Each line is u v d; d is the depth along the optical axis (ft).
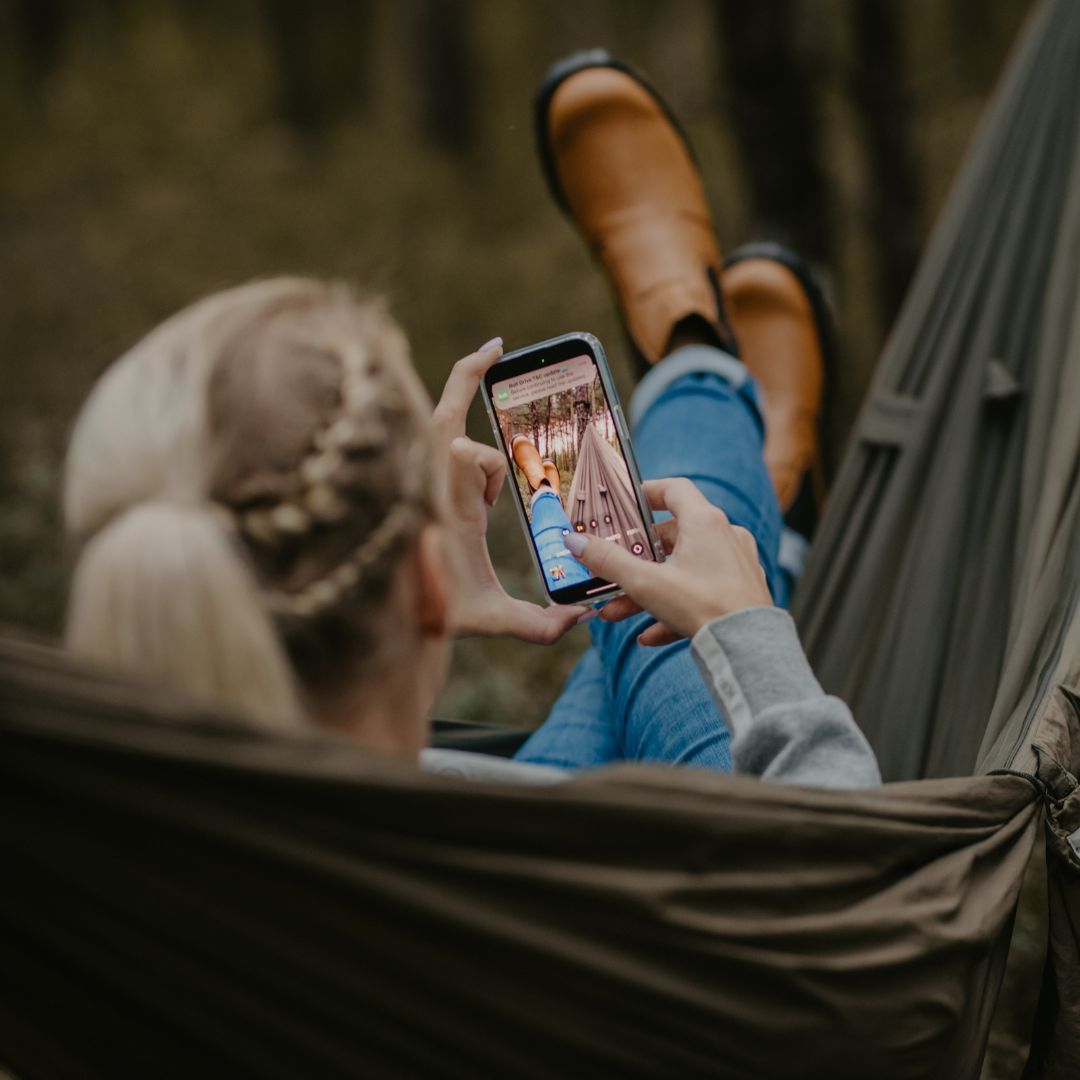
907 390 6.14
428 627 2.81
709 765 4.17
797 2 13.28
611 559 3.48
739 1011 2.84
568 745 5.10
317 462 2.51
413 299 20.25
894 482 5.85
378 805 2.51
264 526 2.48
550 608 4.16
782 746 3.25
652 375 6.50
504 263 21.49
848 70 13.92
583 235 7.72
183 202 26.58
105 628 2.37
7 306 21.88
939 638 5.31
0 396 17.93
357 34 32.58
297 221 25.54
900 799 3.26
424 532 2.73
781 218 13.46
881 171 13.89
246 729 2.39
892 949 3.04
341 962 2.61
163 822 2.44
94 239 24.84
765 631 3.35
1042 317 5.96
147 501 2.45
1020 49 7.00
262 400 2.52
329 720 2.69
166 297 21.81
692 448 5.66
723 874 2.84
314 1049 2.71
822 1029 2.92
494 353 4.10
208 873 2.50
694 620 3.40
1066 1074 4.02
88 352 19.60
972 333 6.13
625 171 7.57
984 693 5.08
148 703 2.34
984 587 5.41
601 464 4.09
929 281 6.46
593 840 2.70
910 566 5.61
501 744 5.51
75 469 2.53
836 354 8.50
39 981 2.66
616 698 4.89
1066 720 4.16
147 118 30.63
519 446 4.16
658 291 7.13
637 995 2.75
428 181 27.58
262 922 2.55
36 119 31.45
